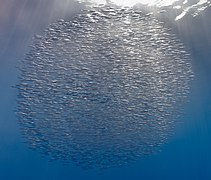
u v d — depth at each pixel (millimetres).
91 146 11367
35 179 33500
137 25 8977
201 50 12523
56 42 8797
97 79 9391
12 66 12914
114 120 10500
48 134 10914
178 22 10844
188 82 11031
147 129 11297
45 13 10297
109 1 9234
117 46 9039
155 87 10219
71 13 9844
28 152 24734
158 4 9750
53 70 9242
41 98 9820
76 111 10164
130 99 10070
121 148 11578
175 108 11312
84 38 8758
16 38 11516
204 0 10289
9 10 10555
